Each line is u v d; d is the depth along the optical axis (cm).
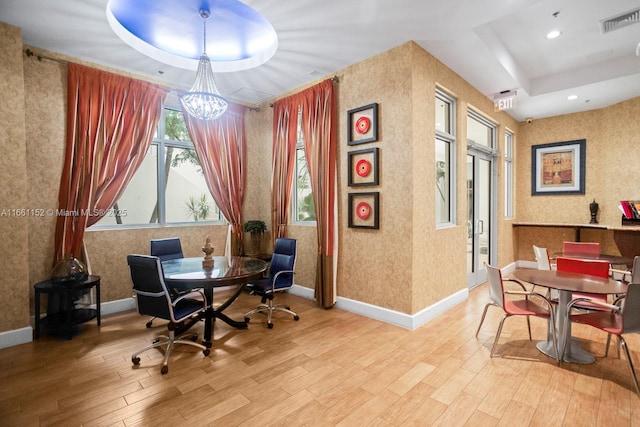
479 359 290
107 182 406
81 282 351
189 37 390
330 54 389
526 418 210
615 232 497
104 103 404
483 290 520
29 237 361
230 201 530
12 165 323
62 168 381
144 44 391
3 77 317
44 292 335
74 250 381
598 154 590
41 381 254
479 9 300
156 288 277
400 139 367
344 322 383
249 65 432
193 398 233
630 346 310
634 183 539
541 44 412
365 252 405
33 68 363
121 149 416
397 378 259
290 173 503
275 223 530
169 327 290
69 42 359
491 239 602
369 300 402
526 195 678
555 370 270
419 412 217
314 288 477
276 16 312
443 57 395
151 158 470
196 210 522
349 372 269
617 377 257
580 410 217
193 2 322
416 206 364
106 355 300
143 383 252
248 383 253
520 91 502
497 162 598
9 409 219
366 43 364
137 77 440
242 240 549
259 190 581
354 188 416
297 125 499
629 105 541
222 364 283
